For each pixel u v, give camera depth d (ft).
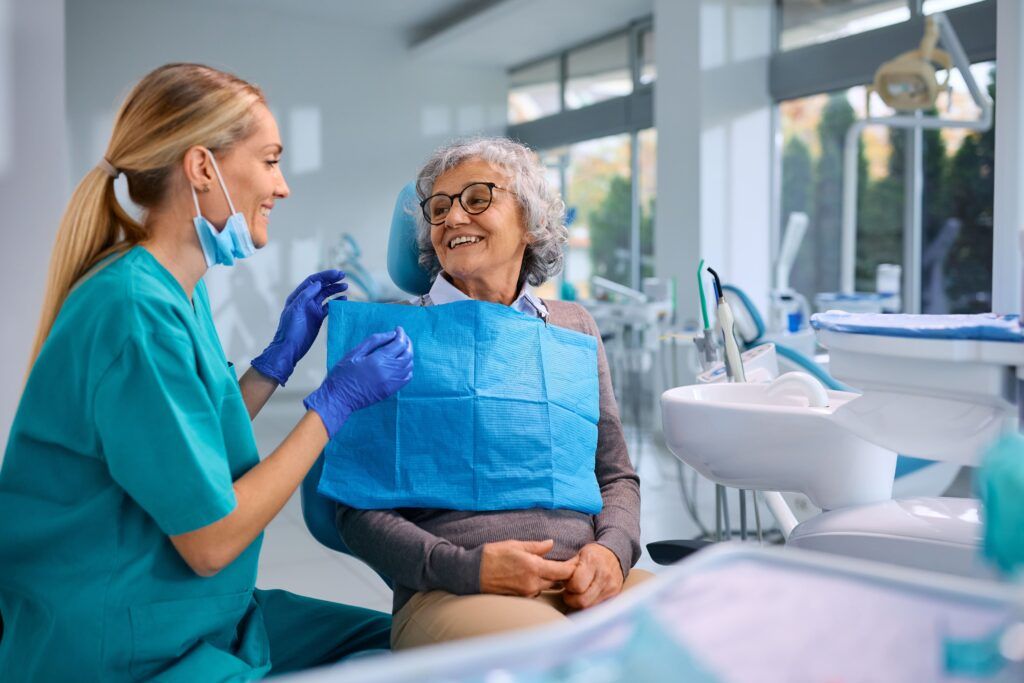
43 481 3.34
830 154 15.81
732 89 16.12
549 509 4.07
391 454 3.99
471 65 25.55
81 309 3.26
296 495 12.47
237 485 3.38
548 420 4.14
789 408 3.85
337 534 4.41
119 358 3.16
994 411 3.24
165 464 3.14
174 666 3.35
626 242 21.88
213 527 3.22
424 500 3.94
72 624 3.28
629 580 4.20
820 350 14.02
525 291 4.64
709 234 16.05
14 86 6.88
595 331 4.82
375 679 1.65
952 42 10.82
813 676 1.68
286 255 23.80
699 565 2.10
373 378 3.69
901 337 3.32
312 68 23.88
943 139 14.15
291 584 9.00
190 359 3.30
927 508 3.64
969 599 1.92
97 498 3.30
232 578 3.54
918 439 3.43
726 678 1.68
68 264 3.48
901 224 14.85
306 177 23.94
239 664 3.46
